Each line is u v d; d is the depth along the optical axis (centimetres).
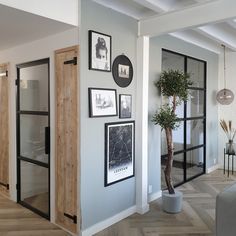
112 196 321
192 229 307
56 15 259
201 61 530
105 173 310
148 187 388
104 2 295
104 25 299
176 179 480
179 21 302
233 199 196
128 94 336
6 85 402
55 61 308
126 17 328
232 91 574
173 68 447
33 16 248
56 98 309
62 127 305
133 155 350
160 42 402
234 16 260
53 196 323
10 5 225
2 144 419
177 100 391
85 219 290
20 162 382
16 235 296
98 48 292
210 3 275
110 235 294
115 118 320
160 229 308
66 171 303
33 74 348
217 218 202
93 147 295
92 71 288
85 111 284
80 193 284
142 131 346
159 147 408
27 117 364
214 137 587
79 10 276
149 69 380
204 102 550
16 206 376
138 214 349
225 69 582
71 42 287
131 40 337
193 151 527
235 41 490
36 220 333
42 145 340
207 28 399
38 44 333
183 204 384
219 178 524
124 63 327
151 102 385
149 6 291
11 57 388
